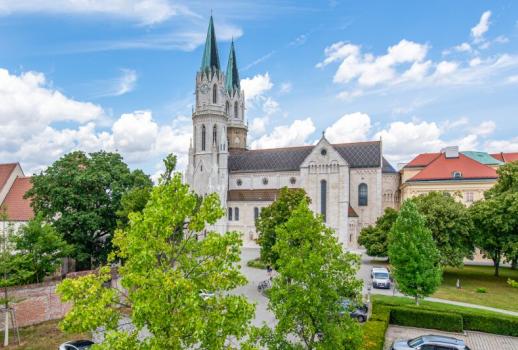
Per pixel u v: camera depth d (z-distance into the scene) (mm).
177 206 16125
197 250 16906
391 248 40281
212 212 16859
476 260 74312
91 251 52094
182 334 14172
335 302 21844
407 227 39969
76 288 15219
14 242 38156
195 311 13828
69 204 49500
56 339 32812
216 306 15594
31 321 36188
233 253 16922
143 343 13820
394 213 67250
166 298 14297
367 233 69750
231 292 49344
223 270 16375
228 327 14805
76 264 55062
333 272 21875
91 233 50781
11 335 33656
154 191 16500
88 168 51406
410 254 38938
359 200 91812
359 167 91500
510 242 52500
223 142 102375
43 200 51688
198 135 105375
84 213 48281
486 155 92250
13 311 33531
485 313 36125
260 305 43062
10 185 71312
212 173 100375
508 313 39250
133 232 15656
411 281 38844
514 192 55969
